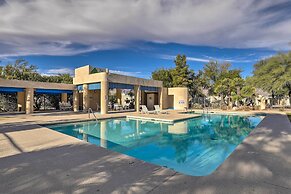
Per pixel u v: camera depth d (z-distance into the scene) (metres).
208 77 44.44
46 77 32.69
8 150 5.96
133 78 23.58
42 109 25.84
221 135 11.75
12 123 12.12
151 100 30.48
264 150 5.92
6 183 3.71
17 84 18.62
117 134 11.95
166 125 15.12
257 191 3.40
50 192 3.38
